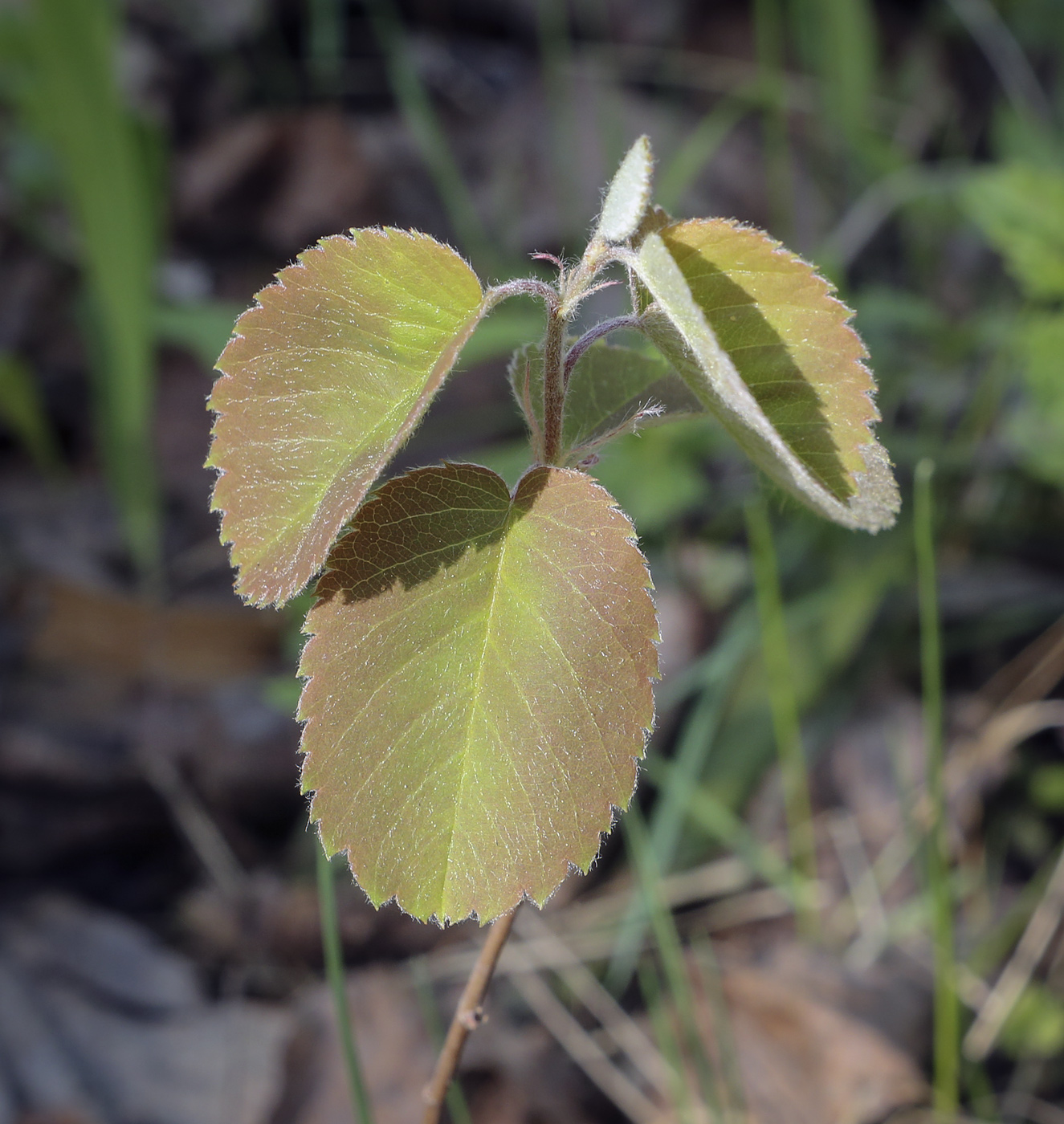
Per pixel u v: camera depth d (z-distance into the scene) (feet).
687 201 2.74
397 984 1.55
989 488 2.19
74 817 1.79
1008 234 2.04
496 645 0.79
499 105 2.93
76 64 1.82
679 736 1.88
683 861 1.76
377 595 0.78
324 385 0.78
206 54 2.84
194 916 1.71
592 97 2.94
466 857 0.78
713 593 2.03
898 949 1.65
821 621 1.95
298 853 1.80
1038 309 2.19
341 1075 1.45
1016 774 1.87
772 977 1.58
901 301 2.26
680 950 1.66
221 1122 1.44
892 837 1.80
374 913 1.67
